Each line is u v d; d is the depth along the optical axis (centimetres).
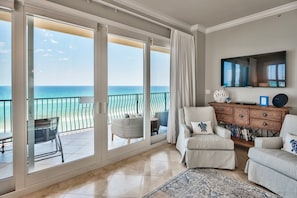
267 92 328
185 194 201
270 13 318
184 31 393
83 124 264
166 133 390
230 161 259
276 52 306
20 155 201
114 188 213
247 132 341
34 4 205
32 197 198
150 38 339
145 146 340
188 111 341
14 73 196
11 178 198
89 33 259
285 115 264
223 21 373
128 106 320
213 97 412
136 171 257
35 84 217
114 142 303
